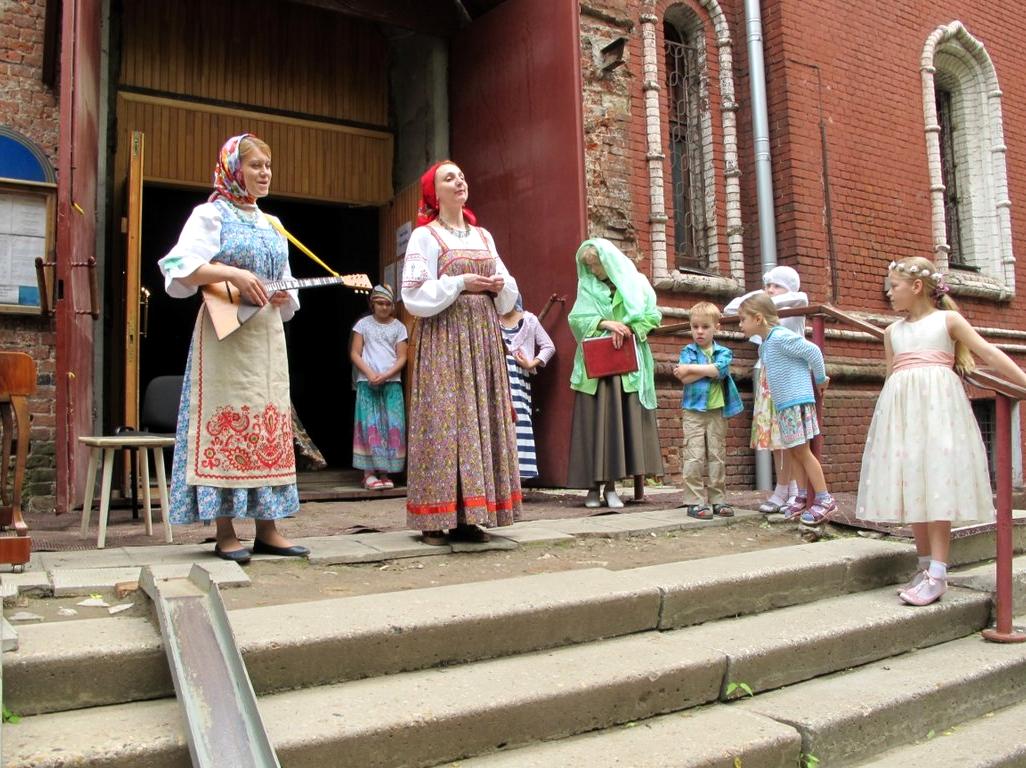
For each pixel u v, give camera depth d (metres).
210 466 3.43
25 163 5.58
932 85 9.00
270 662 2.54
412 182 7.71
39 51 5.77
